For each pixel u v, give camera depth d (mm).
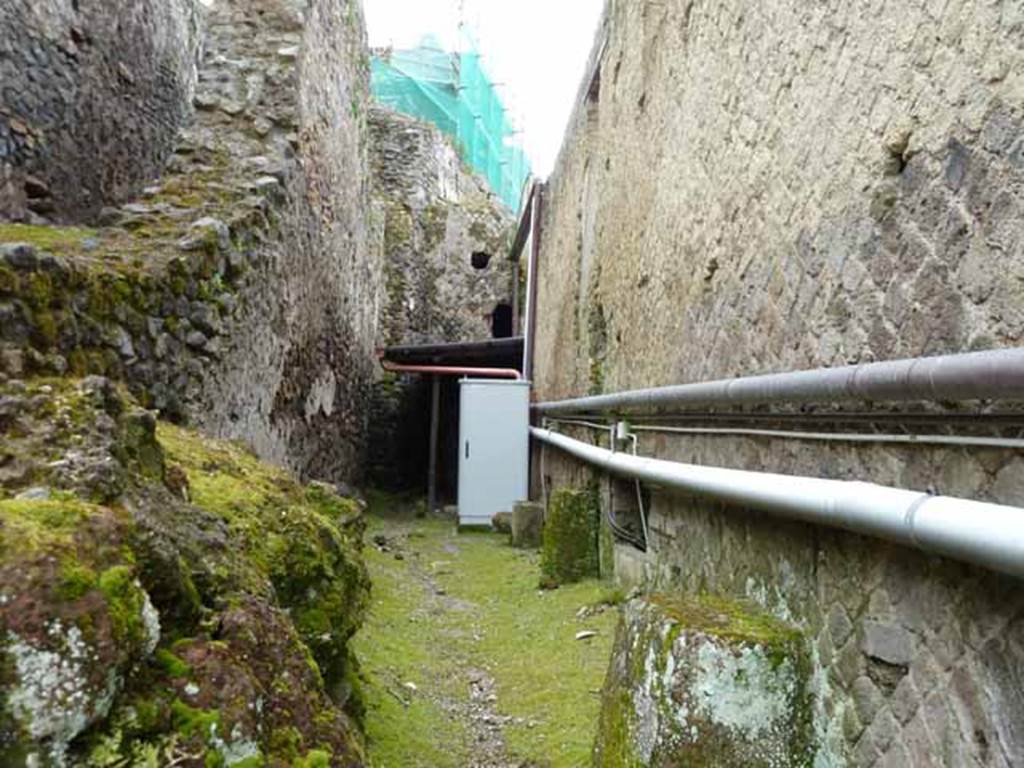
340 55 6801
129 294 2865
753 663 1809
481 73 19062
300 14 5188
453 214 13242
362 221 8672
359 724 2229
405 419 10984
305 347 5812
